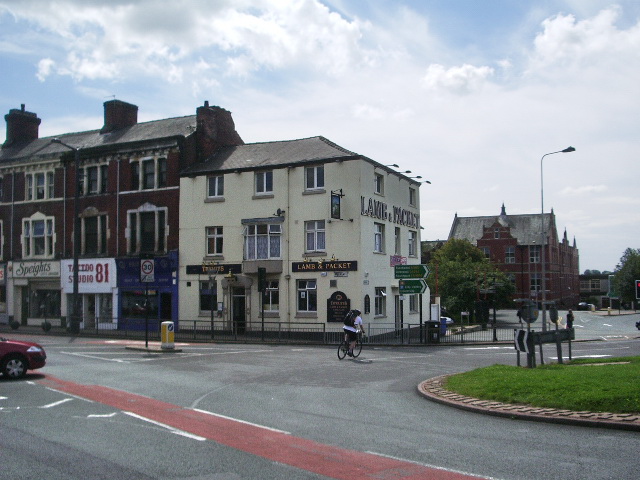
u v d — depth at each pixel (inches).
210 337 1285.7
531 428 370.0
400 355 930.1
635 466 278.5
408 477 266.7
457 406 449.1
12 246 1688.0
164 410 441.7
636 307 3767.2
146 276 973.2
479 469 277.6
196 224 1395.2
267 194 1320.1
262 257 1316.4
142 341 1190.3
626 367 553.0
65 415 418.9
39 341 1158.3
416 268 1201.4
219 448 323.3
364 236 1248.8
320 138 1408.7
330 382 607.2
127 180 1498.5
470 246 2743.6
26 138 1872.5
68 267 1573.6
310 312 1263.5
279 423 394.0
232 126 1574.8
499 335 1364.4
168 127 1551.4
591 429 362.6
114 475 271.3
